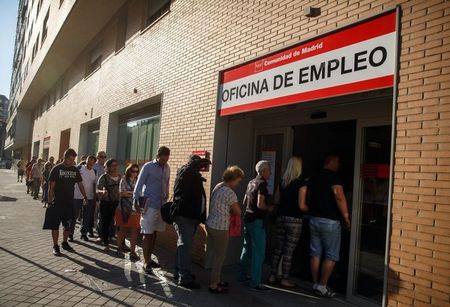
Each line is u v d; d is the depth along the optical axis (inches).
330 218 197.8
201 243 263.3
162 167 244.7
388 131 188.2
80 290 196.5
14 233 337.4
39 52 920.3
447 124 135.0
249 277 225.0
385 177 187.5
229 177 207.2
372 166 195.3
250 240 221.3
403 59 151.6
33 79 1018.7
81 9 526.0
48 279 212.1
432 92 140.6
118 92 482.0
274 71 220.5
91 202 330.3
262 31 235.3
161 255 284.7
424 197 139.8
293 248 214.8
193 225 215.0
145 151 413.7
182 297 194.5
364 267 196.4
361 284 197.3
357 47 171.8
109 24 560.1
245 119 278.2
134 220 265.1
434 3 143.0
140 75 416.5
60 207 268.7
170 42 352.8
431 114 140.0
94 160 335.3
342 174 215.3
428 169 139.3
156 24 388.2
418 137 143.3
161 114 353.1
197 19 309.6
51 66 871.1
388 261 149.5
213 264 205.6
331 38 185.6
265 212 209.0
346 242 209.9
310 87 194.7
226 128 272.4
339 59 180.1
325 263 200.1
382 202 188.5
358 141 201.6
